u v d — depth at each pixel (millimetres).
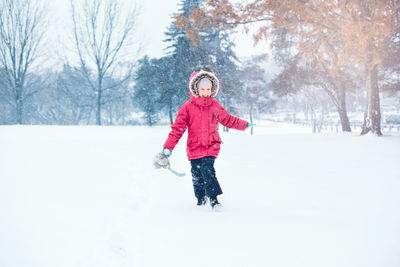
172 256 1911
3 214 2865
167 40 38688
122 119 64125
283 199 3424
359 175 4836
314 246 2031
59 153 8367
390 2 11195
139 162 6848
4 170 5512
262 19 12969
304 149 9148
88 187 4164
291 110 88812
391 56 15211
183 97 38219
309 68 26094
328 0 11477
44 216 2818
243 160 6949
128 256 1982
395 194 3531
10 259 1919
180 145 12234
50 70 38594
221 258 1866
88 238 2293
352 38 11609
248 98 48250
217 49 34531
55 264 1867
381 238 2154
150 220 2703
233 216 2779
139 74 39469
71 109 51250
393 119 38719
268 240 2150
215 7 13328
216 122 3367
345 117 26641
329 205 3121
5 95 35875
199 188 3303
